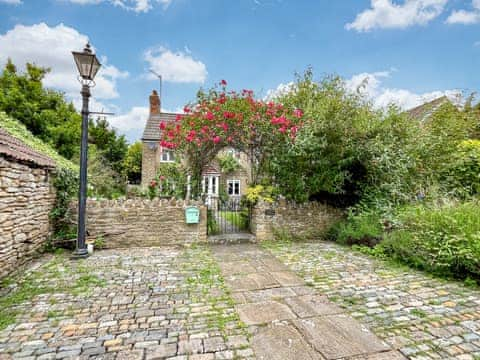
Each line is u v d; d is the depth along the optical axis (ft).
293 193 23.48
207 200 24.64
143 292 11.82
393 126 21.93
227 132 22.25
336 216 24.35
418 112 33.83
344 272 14.71
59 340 8.17
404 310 10.26
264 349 7.85
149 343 8.07
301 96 25.72
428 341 8.23
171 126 23.94
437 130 23.50
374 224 19.94
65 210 19.67
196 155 23.21
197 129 22.08
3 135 16.29
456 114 23.84
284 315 9.88
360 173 23.41
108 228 19.90
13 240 13.73
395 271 14.89
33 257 16.21
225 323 9.29
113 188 43.70
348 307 10.55
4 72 37.37
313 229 23.84
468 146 23.43
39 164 16.02
